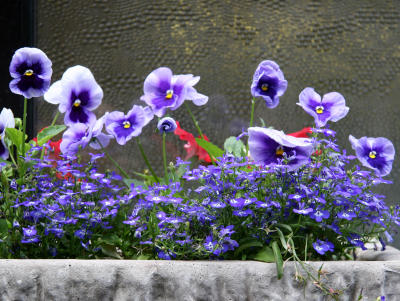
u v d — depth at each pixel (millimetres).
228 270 1169
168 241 1316
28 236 1336
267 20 2373
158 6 2328
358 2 2404
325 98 1498
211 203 1282
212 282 1160
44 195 1346
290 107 2350
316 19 2387
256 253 1306
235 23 2359
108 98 2287
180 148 2240
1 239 1319
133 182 1605
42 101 2182
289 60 2371
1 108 2082
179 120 2309
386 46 2404
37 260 1159
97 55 2289
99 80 2287
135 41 2312
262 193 1344
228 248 1260
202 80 2336
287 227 1256
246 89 2346
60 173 1571
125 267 1158
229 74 2346
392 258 1387
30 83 1425
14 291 1123
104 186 1541
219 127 2326
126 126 1554
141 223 1384
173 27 2332
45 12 2248
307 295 1166
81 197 1437
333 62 2387
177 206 1334
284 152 1305
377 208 1353
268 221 1301
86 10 2283
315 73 2379
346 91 2383
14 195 1373
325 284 1170
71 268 1145
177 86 1495
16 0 2133
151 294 1151
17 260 1153
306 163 1359
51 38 2254
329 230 1378
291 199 1338
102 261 1169
